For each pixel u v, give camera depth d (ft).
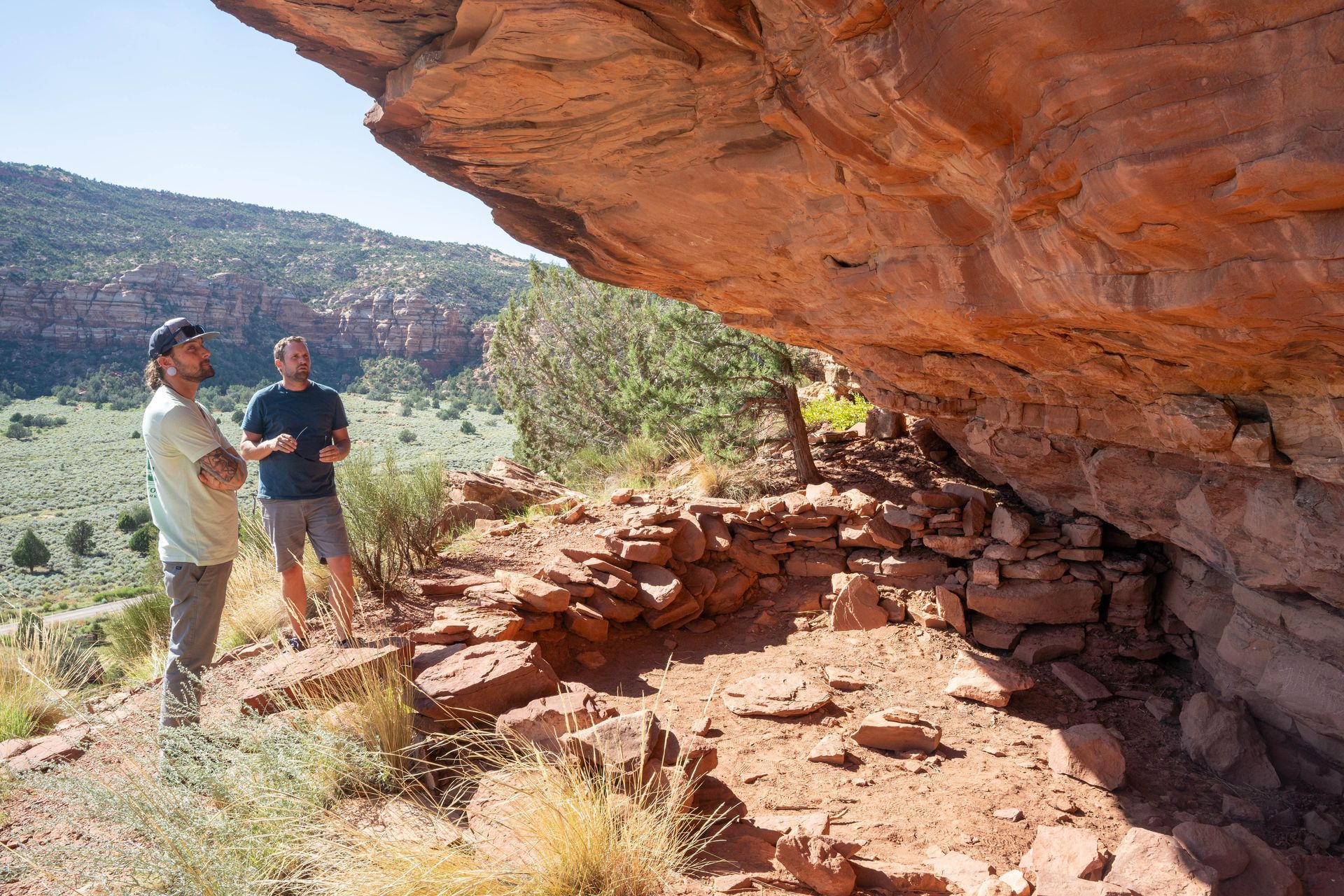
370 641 15.20
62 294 384.88
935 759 14.97
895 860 11.40
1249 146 5.78
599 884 9.09
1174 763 15.56
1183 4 5.46
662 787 10.85
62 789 9.76
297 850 9.27
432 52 10.00
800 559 23.67
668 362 32.63
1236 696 16.74
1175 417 12.94
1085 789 14.29
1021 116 7.25
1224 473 14.52
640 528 22.85
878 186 10.08
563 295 64.44
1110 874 10.37
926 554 22.66
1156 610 20.49
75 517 166.50
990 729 16.55
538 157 12.40
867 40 7.60
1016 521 21.11
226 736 10.87
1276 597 14.92
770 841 11.00
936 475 28.81
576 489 40.16
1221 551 15.53
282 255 492.54
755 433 33.53
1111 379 13.10
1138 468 16.88
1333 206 5.99
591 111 10.93
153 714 13.67
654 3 8.62
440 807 10.66
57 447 249.34
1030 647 19.67
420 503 23.82
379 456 25.22
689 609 21.71
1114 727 16.96
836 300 14.58
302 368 15.06
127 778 10.16
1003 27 6.41
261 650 16.12
